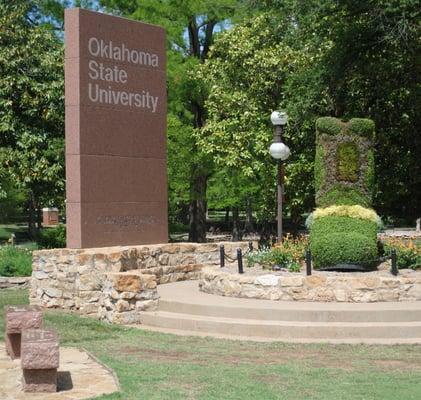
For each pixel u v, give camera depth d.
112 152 16.77
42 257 15.84
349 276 13.66
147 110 17.69
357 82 24.98
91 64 16.34
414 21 22.67
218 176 30.38
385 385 8.63
